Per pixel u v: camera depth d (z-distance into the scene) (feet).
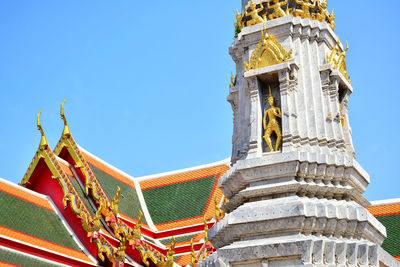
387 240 122.72
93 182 125.70
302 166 60.64
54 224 113.50
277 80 68.23
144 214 154.92
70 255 106.93
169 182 164.55
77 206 113.09
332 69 66.49
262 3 71.82
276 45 67.46
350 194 62.69
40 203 116.88
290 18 67.97
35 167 122.52
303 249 54.60
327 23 70.90
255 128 65.16
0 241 96.99
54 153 132.05
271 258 56.18
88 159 146.92
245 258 57.06
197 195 156.25
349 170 61.62
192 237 141.69
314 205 58.29
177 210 153.79
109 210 118.93
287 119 63.93
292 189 59.98
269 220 58.34
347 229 59.26
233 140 71.72
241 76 71.87
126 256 114.42
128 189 159.84
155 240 145.48
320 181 61.41
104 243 109.40
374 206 132.26
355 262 55.83
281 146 64.34
